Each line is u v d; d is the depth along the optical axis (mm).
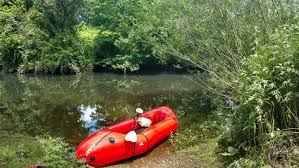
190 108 11000
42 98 12867
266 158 5168
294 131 5430
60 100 12516
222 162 5879
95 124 9078
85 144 6078
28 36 19734
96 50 21234
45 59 19578
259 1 7820
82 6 21875
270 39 6352
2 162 5406
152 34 16312
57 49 20297
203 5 9922
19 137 7383
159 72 21219
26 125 8891
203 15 9922
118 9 20812
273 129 5242
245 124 5676
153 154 6750
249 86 5461
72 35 21203
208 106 11188
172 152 6789
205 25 9805
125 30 19516
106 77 19172
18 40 19391
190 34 10172
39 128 8594
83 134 8117
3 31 19672
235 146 6043
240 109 5836
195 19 10188
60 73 20156
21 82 17062
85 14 23469
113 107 11320
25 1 20859
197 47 10211
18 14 20297
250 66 5805
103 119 9656
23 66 19391
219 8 8836
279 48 5621
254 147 5465
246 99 5531
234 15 8695
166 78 18734
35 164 5188
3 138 7141
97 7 21328
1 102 12047
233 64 8688
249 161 5262
